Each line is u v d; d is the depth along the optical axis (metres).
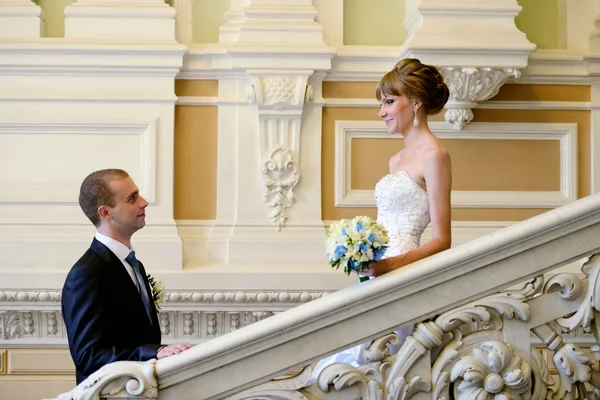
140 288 3.62
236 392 2.58
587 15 5.50
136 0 5.34
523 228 2.54
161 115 5.25
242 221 5.26
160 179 5.22
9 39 5.21
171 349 3.00
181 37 5.42
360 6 5.51
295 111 5.21
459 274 2.56
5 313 5.05
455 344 2.59
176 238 5.15
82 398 2.54
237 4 5.41
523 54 5.04
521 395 2.57
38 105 5.22
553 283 2.57
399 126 3.59
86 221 5.20
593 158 5.43
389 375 2.58
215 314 5.12
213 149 5.31
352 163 5.34
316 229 5.25
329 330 2.58
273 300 5.09
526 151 5.42
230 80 5.31
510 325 2.59
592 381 2.58
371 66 5.34
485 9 5.10
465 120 5.27
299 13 5.31
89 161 5.23
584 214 2.54
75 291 3.27
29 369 5.14
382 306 2.58
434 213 3.43
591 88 5.45
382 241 2.78
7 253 5.10
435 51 5.01
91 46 5.17
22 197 5.16
